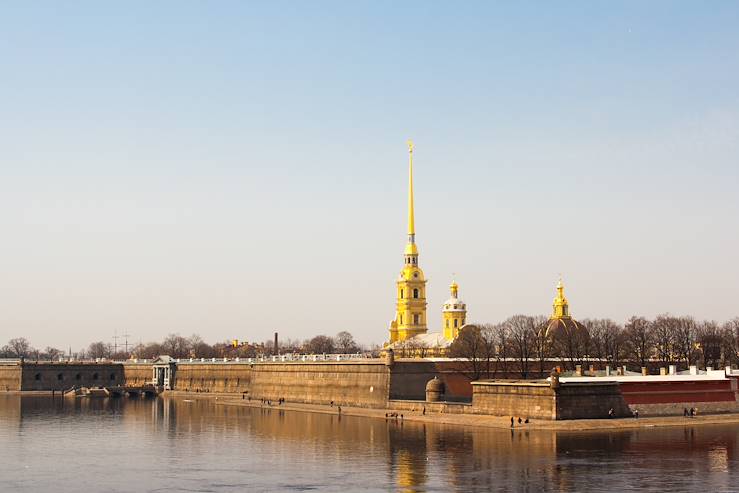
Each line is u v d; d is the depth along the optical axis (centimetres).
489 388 18325
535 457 13125
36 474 12650
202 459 13850
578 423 16512
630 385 17638
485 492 10806
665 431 15912
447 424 18000
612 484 11094
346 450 14375
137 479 12131
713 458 12900
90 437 17188
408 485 11319
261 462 13400
